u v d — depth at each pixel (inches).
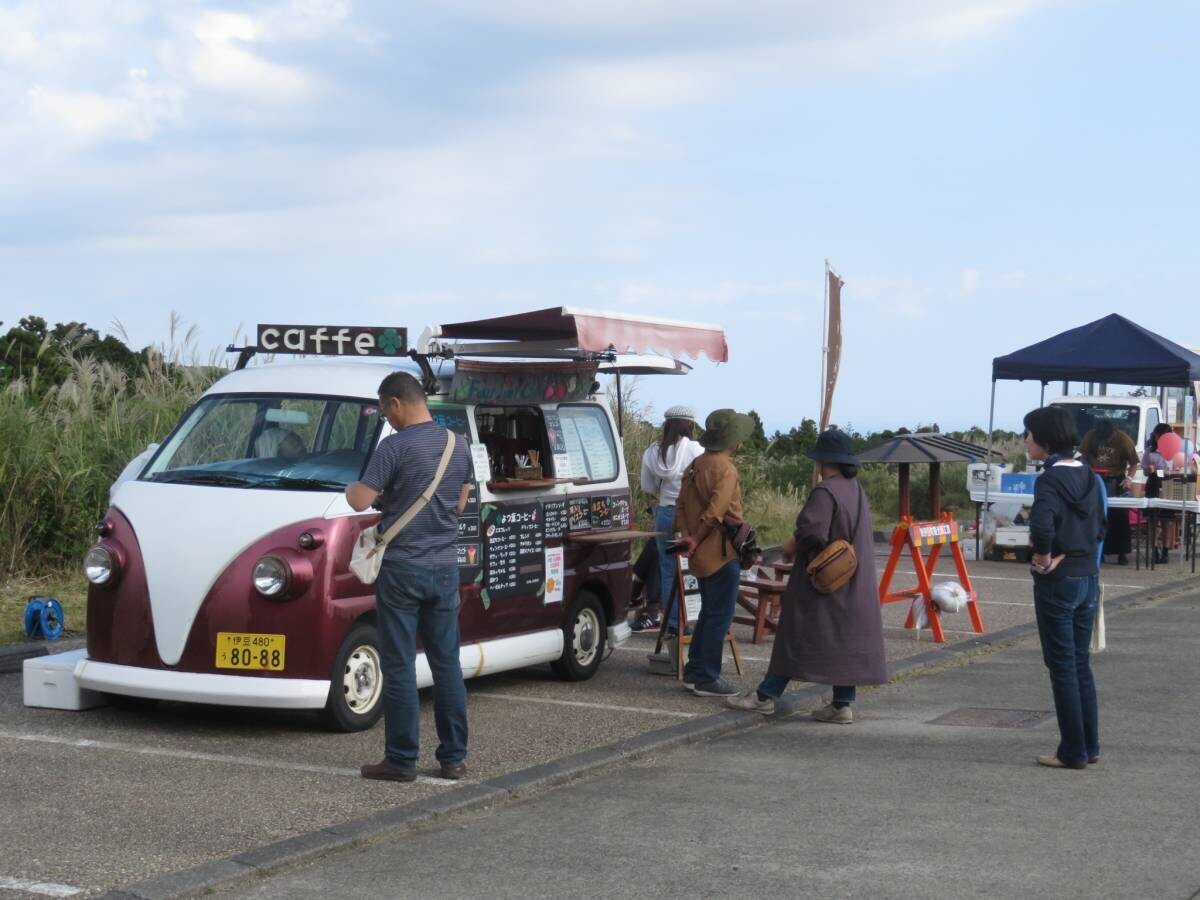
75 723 326.6
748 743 326.0
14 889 210.2
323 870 226.8
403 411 279.1
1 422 527.5
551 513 382.6
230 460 339.6
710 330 396.2
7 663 397.4
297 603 309.1
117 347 695.1
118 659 321.4
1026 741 326.3
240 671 310.3
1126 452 770.2
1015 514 794.2
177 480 336.2
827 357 515.8
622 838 245.3
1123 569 753.6
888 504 1044.5
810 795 275.6
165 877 215.9
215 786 273.1
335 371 350.6
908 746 321.7
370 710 325.1
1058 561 295.1
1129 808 265.3
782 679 348.5
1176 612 574.6
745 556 372.2
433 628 280.2
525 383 378.3
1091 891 216.1
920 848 238.8
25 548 519.2
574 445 400.8
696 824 254.2
